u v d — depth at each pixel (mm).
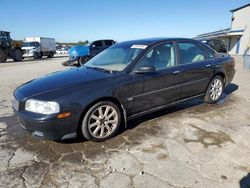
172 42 4465
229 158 3045
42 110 3084
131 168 2873
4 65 18688
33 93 3268
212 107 5074
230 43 31578
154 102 4094
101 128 3525
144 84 3859
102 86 3443
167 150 3270
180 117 4477
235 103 5363
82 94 3266
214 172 2766
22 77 10586
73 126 3244
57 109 3084
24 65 18125
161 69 4121
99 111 3473
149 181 2623
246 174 2723
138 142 3514
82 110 3256
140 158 3084
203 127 4008
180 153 3186
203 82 4875
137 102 3848
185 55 4590
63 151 3301
